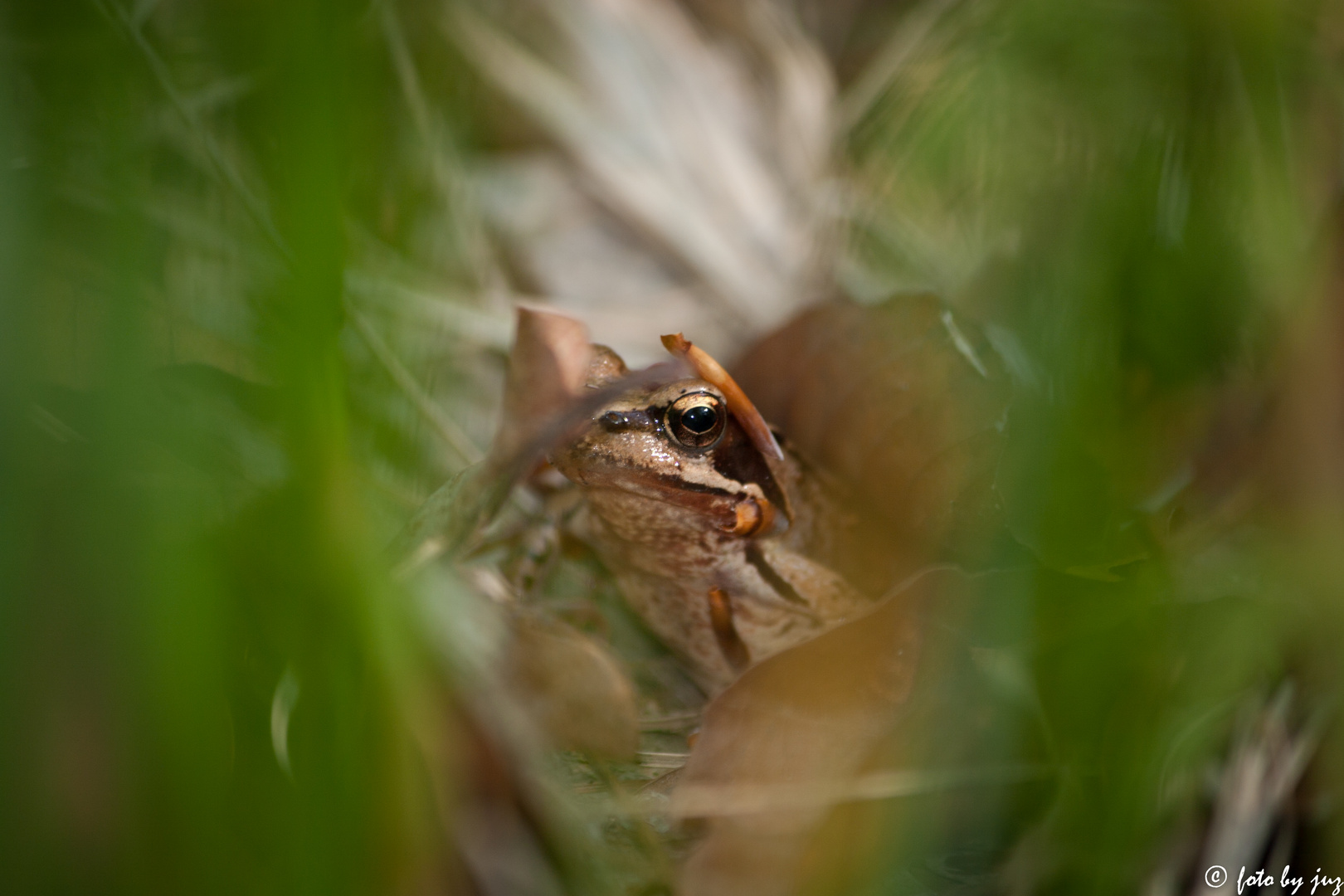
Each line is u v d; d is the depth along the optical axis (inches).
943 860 13.0
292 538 11.9
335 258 11.8
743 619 14.3
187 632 11.6
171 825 11.7
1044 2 14.6
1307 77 14.2
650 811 13.0
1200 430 13.9
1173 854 13.1
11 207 11.2
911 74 16.4
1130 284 13.3
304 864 11.9
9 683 10.9
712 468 13.8
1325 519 13.6
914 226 15.9
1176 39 14.0
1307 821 13.3
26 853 11.1
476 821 12.7
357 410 12.8
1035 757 12.9
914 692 13.0
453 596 13.0
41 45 11.9
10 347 10.9
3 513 10.8
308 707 11.9
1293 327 13.7
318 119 11.8
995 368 13.8
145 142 12.2
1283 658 13.4
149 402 11.8
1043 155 14.2
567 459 13.6
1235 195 13.7
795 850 12.8
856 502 14.2
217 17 12.6
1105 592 12.8
